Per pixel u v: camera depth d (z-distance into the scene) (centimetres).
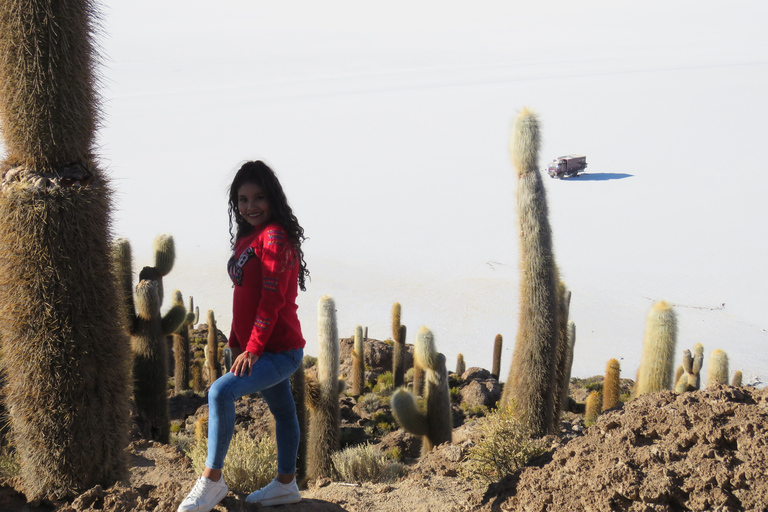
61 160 411
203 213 14612
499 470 640
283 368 353
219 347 2570
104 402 425
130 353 456
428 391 1109
